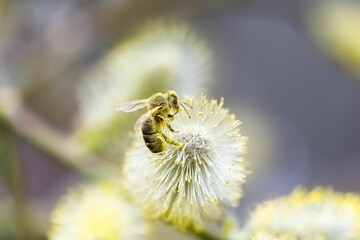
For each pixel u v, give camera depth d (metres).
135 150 0.20
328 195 0.23
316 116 0.60
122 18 0.39
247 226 0.22
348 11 0.35
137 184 0.20
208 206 0.20
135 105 0.21
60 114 0.39
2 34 0.37
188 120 0.20
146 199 0.21
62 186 0.46
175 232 0.26
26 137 0.29
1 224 0.30
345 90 0.62
